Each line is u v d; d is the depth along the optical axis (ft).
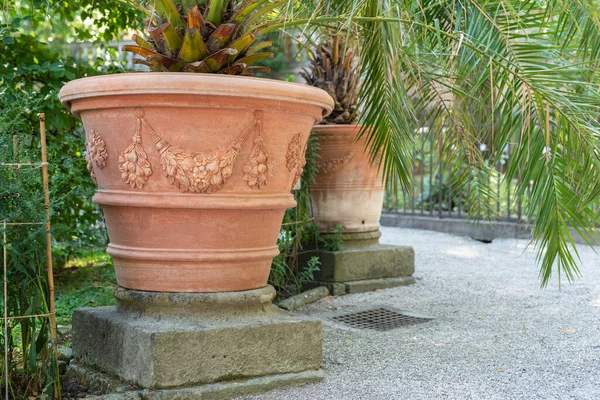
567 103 9.97
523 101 9.97
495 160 10.73
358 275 17.54
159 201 9.00
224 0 9.52
